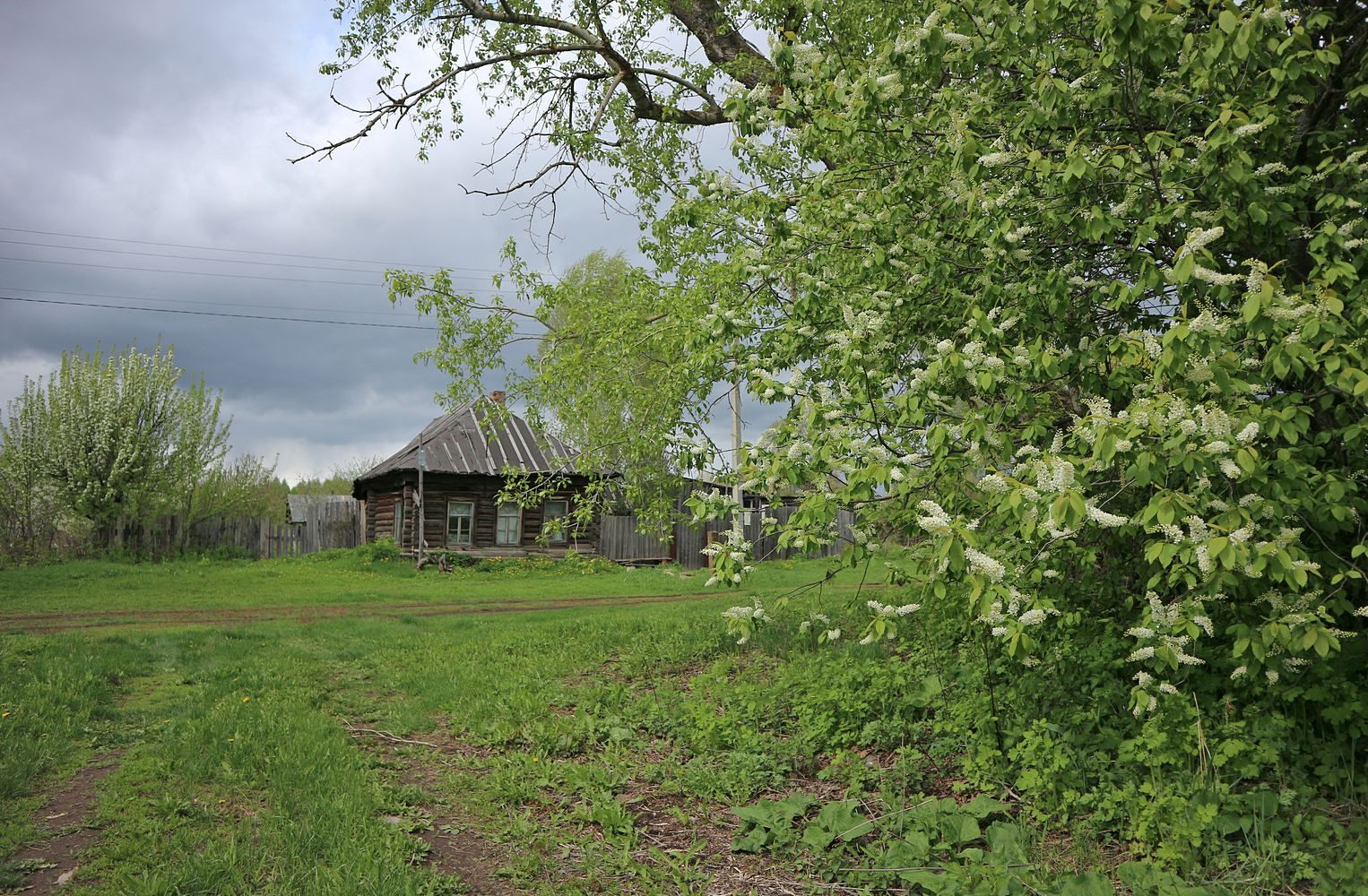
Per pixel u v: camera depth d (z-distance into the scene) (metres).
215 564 24.45
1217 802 4.16
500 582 20.83
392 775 5.54
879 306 5.44
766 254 6.95
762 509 5.32
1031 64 4.82
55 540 24.83
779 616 9.46
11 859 4.09
